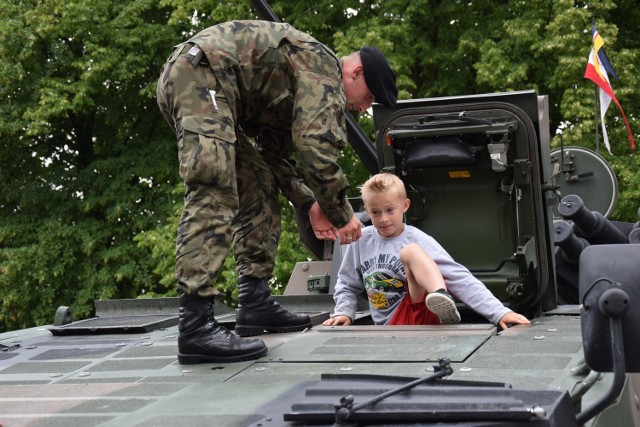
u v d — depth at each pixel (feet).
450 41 48.65
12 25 48.14
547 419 6.57
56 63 49.78
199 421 7.43
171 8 54.03
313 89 10.82
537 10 45.50
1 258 50.67
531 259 13.93
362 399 7.30
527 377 8.48
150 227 50.08
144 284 48.60
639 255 7.04
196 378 9.49
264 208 12.32
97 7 49.24
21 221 52.03
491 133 13.65
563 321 12.80
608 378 8.99
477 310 12.50
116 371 10.23
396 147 14.58
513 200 14.33
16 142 53.52
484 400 6.92
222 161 10.62
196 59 10.79
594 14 44.57
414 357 9.61
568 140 42.80
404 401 7.02
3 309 49.60
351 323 13.55
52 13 49.06
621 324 6.91
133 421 7.66
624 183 43.78
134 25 51.39
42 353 11.77
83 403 8.59
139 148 52.90
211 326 10.39
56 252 49.55
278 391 8.35
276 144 12.59
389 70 11.80
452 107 14.29
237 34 11.12
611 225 17.81
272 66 11.06
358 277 13.67
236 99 11.14
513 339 10.59
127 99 53.31
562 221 16.58
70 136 56.34
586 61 42.11
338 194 10.78
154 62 51.93
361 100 11.87
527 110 14.10
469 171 14.39
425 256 12.49
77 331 13.46
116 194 50.72
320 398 7.45
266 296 12.31
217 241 10.55
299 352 10.42
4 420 8.09
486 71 44.37
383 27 45.70
